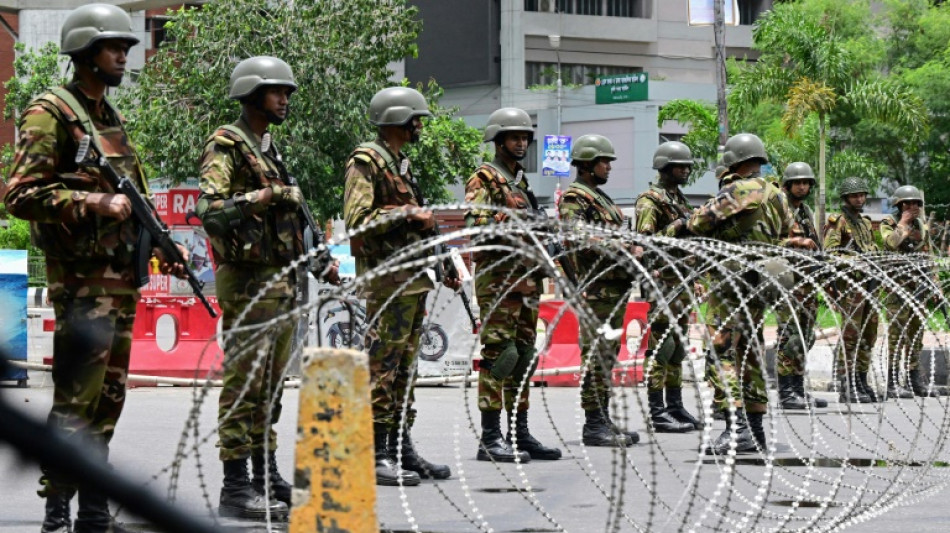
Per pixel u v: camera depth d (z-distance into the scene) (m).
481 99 89.31
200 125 34.91
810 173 16.81
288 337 8.71
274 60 8.82
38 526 7.80
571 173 83.56
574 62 89.75
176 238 20.08
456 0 89.88
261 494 8.79
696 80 93.06
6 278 16.38
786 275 11.85
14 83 47.34
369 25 36.41
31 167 6.76
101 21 7.09
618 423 5.92
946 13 59.09
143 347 19.30
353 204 9.96
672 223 13.91
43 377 17.84
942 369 20.83
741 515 8.65
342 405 4.25
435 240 5.64
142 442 12.19
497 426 11.69
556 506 9.09
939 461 11.87
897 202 21.14
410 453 10.52
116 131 7.33
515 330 11.46
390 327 10.03
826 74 37.97
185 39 35.78
